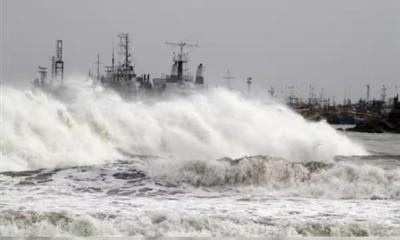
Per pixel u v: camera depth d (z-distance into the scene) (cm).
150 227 5831
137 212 6462
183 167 8912
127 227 5800
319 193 8269
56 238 5441
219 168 8806
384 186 8456
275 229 5956
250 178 8712
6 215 5928
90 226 5728
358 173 8788
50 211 6203
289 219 6400
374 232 5988
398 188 8375
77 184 8338
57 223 5794
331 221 6347
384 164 10662
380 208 7231
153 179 8725
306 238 5756
